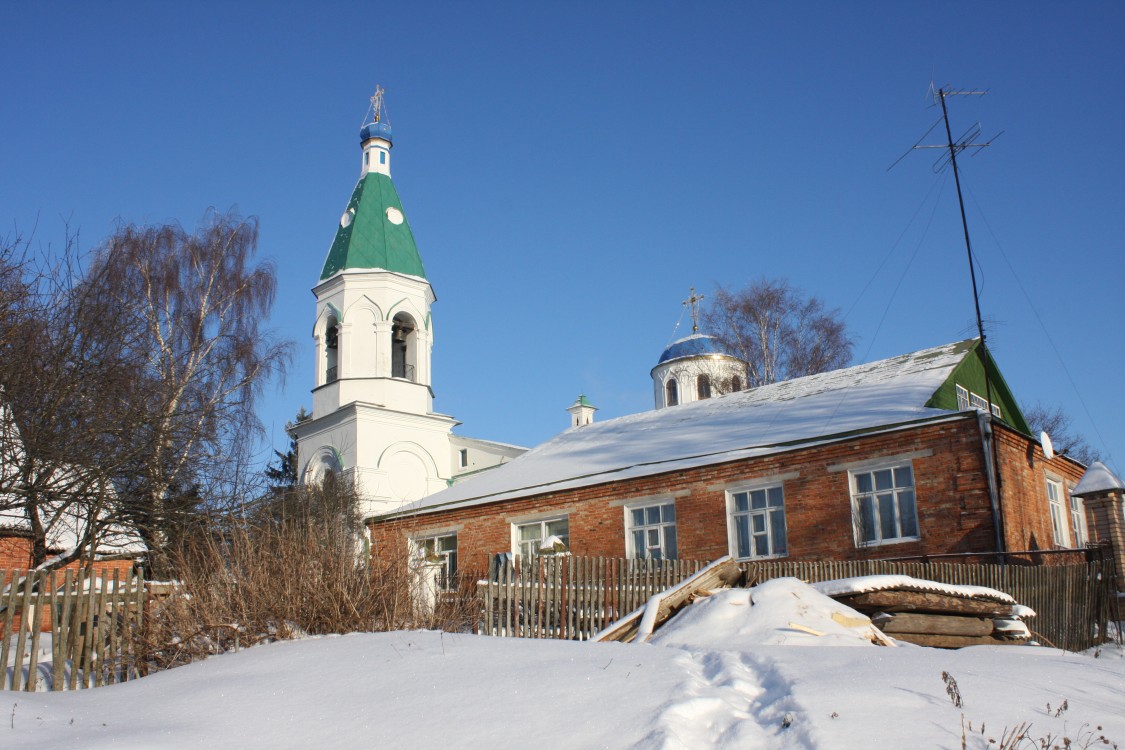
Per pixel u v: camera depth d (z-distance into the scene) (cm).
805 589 1088
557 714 658
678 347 4997
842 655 776
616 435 2823
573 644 877
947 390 2164
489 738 633
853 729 580
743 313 4516
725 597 1093
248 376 2906
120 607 1092
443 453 4366
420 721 680
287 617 1113
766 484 2052
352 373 4250
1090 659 884
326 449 4256
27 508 1620
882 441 1902
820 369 4362
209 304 3022
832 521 1936
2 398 1555
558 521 2433
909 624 1115
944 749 557
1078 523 2205
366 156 4688
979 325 2400
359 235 4419
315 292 4447
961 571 1470
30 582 1005
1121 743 587
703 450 2258
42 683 1052
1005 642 1202
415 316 4412
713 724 622
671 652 806
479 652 858
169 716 757
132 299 2056
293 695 782
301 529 1316
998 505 1747
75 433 1591
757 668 740
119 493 1652
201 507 1722
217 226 3161
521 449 4494
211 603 1109
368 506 3941
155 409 1839
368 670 829
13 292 1600
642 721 620
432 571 1257
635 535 2261
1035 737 588
